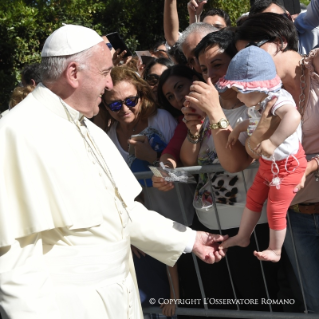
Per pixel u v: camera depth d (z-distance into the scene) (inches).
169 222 106.7
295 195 107.1
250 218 104.0
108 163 100.3
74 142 90.2
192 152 118.0
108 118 139.5
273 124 91.6
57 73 90.0
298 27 148.9
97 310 86.7
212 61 117.1
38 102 91.0
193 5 198.2
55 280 85.1
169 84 132.6
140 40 341.1
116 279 91.3
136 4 332.2
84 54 89.8
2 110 279.4
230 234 118.9
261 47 100.7
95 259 87.9
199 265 127.5
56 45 89.8
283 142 93.7
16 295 78.1
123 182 101.7
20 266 80.4
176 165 123.6
